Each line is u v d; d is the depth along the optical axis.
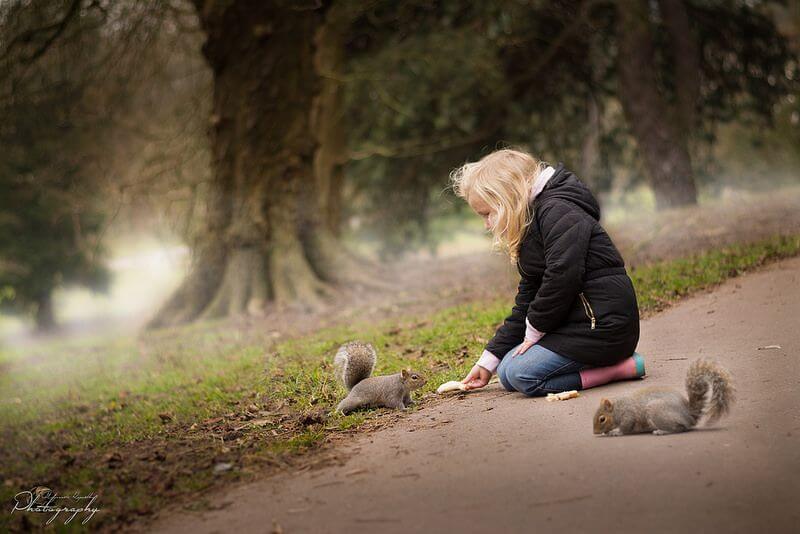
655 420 4.02
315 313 11.56
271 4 11.78
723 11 16.84
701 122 17.88
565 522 3.16
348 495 3.85
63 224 20.22
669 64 17.59
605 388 5.09
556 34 17.20
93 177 17.98
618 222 14.59
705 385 3.96
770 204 13.43
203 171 16.03
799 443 3.67
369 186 19.58
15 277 20.45
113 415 7.27
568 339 5.02
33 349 14.38
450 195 19.28
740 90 17.73
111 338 13.29
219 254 12.64
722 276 8.45
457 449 4.27
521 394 5.31
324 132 14.73
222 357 9.20
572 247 4.86
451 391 5.66
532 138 19.09
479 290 11.10
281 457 4.69
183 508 4.13
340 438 4.93
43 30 11.95
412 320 9.48
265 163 12.40
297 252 12.46
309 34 12.28
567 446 4.02
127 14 13.92
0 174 17.86
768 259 9.05
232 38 12.02
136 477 4.88
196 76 17.55
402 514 3.49
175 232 15.81
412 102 17.34
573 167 19.30
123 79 15.45
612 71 17.67
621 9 15.43
